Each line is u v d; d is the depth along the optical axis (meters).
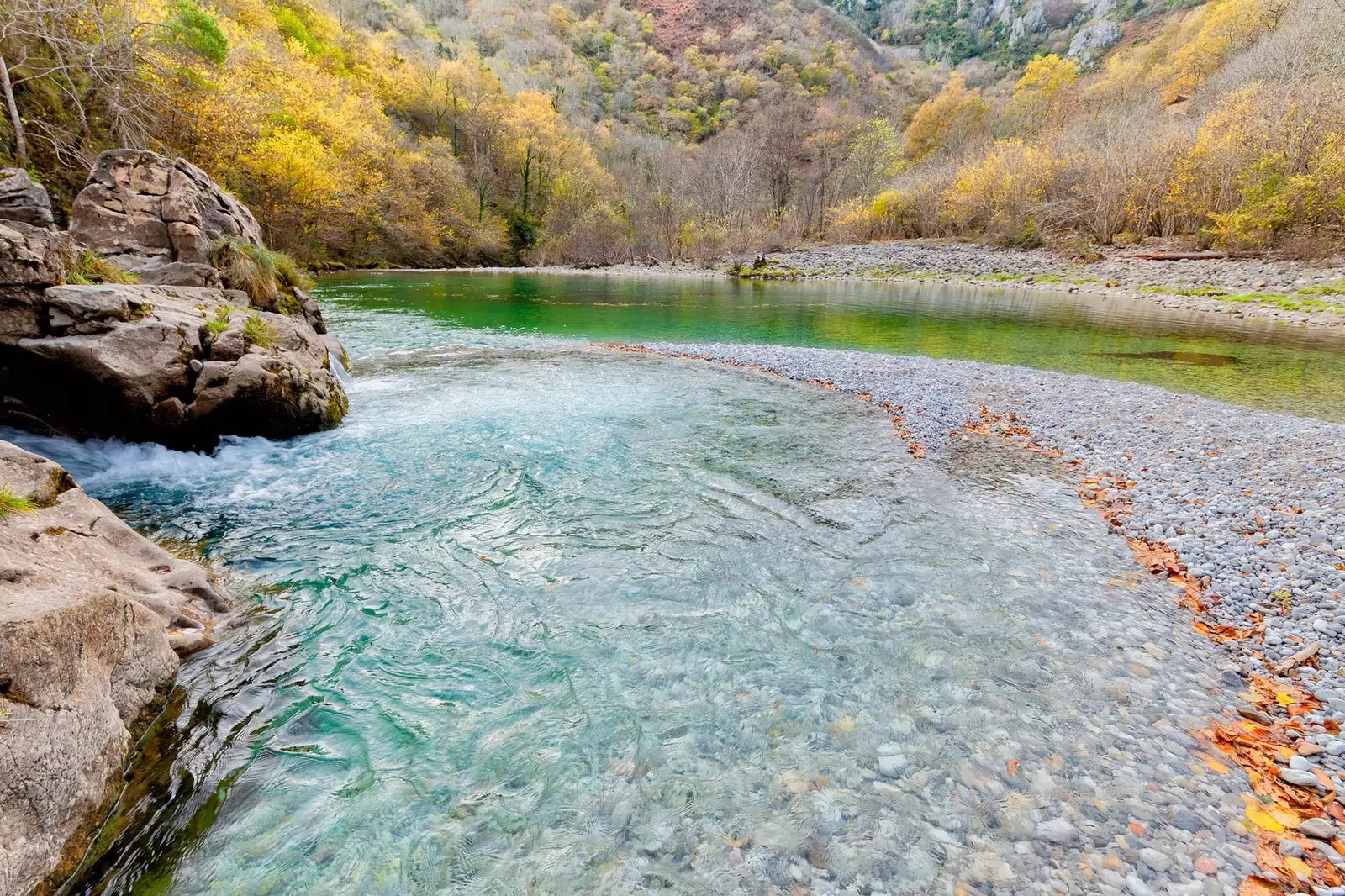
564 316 21.12
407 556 5.32
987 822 2.90
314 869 2.66
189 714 3.40
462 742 3.38
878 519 6.25
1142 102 47.41
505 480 7.01
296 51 37.25
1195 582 5.09
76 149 19.31
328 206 32.75
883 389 11.36
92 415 6.98
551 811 2.96
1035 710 3.65
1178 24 65.44
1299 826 2.86
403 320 19.03
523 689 3.80
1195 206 30.67
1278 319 19.69
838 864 2.69
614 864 2.70
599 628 4.43
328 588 4.78
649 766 3.24
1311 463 7.20
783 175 60.53
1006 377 12.23
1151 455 7.95
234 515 5.94
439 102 56.66
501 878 2.64
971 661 4.11
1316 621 4.36
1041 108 53.91
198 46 23.08
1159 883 2.59
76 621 2.85
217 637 4.04
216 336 7.66
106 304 6.79
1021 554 5.57
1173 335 17.27
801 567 5.32
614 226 50.44
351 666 3.94
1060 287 29.61
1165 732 3.47
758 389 11.44
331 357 10.82
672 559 5.41
